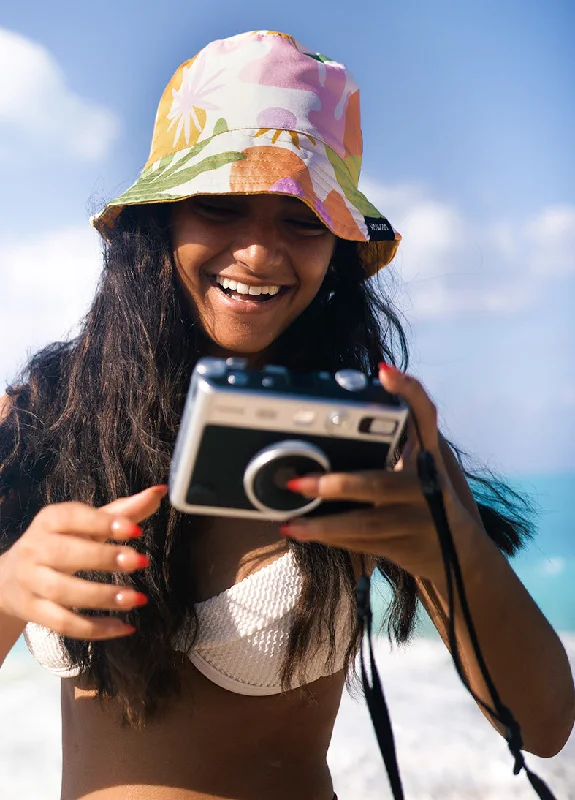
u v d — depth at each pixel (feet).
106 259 3.07
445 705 9.50
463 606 1.95
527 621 2.37
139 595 2.02
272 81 2.85
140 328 2.93
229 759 2.70
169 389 2.93
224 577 2.75
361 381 2.01
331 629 2.75
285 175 2.70
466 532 2.11
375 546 2.02
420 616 3.20
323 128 2.90
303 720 2.79
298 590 2.72
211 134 2.81
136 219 3.03
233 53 2.87
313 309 3.22
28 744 9.28
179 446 2.00
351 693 3.26
